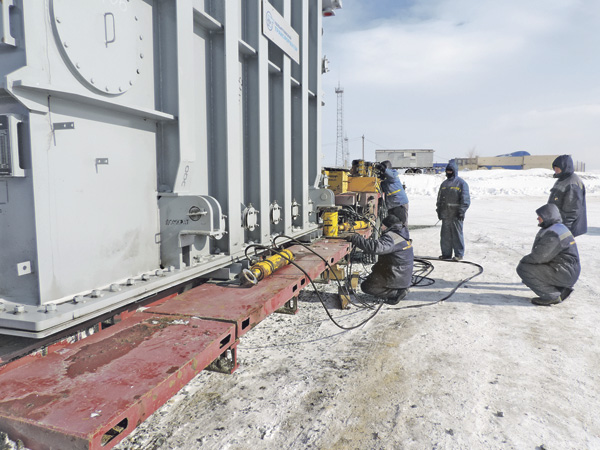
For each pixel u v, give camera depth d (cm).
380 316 423
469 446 209
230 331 213
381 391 264
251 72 353
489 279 595
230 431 219
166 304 254
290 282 311
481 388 270
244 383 273
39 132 167
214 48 303
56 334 185
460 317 420
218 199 313
